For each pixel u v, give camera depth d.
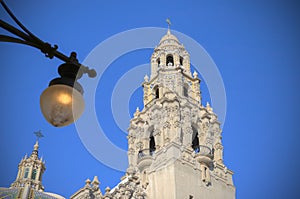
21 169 72.94
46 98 10.24
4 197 53.41
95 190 48.53
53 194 61.25
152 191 48.53
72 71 10.83
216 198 50.12
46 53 10.91
